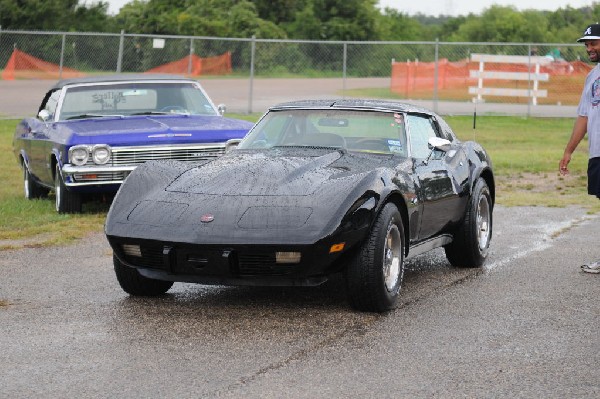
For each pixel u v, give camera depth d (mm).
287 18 65938
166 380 5430
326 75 45000
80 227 11469
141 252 7086
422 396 5164
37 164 13477
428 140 8555
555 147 22734
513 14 72375
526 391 5262
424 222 8109
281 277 6820
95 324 6781
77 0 60344
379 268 7035
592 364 5812
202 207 7004
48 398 5094
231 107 30000
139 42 46625
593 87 8875
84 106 13422
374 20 65438
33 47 46781
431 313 7223
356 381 5426
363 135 8297
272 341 6328
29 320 6902
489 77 34375
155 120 13141
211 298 7719
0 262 9289
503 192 15305
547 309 7379
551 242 10711
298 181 7203
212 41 46875
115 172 12195
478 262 9258
